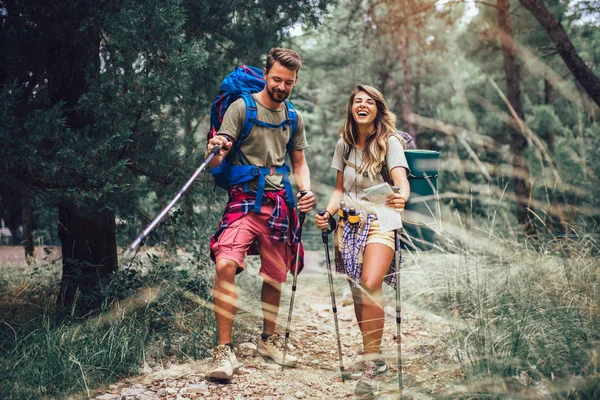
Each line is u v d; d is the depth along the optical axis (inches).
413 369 119.6
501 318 118.0
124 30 143.9
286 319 179.6
